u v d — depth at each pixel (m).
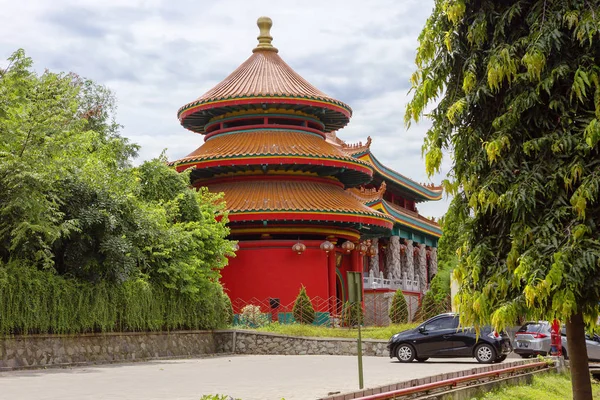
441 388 19.50
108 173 29.77
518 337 34.84
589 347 32.06
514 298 13.27
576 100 12.92
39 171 24.86
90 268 28.31
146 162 36.34
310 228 45.50
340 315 44.84
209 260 37.22
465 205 14.20
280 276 44.88
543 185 12.92
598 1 12.56
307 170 46.56
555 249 12.52
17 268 24.97
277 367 26.16
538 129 13.32
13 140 24.25
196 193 38.12
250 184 46.06
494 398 21.30
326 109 48.06
